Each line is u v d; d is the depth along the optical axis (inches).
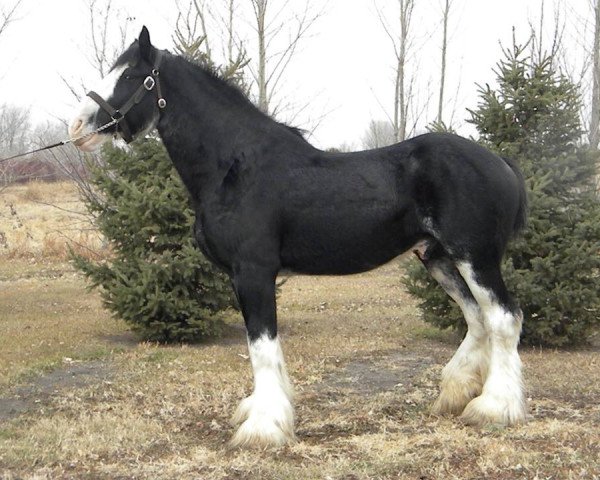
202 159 189.5
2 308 435.2
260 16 553.3
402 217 187.2
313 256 187.6
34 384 257.4
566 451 172.2
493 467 163.8
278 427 179.6
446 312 324.5
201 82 191.9
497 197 183.2
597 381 244.5
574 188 318.7
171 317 332.8
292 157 186.9
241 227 181.9
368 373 268.1
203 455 177.9
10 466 174.6
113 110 190.4
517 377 190.4
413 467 165.8
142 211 330.0
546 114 314.3
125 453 183.0
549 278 299.4
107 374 271.1
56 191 1019.9
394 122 750.5
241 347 328.8
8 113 1275.8
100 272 344.2
